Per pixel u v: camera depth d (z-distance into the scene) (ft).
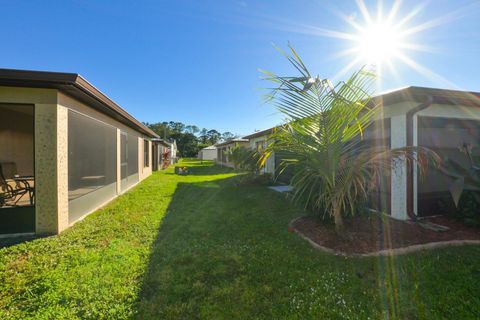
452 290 7.02
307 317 6.06
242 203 19.13
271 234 11.98
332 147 9.70
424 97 12.24
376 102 12.42
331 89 9.04
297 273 8.13
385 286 7.31
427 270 8.14
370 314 6.12
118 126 22.91
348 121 9.30
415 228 11.96
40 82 11.16
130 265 8.70
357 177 9.59
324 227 11.98
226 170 52.19
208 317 6.10
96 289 7.19
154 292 7.14
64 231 12.57
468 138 15.14
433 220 13.41
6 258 9.35
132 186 28.40
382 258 9.07
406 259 8.95
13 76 10.41
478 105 14.14
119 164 23.06
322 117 9.41
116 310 6.29
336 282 7.56
